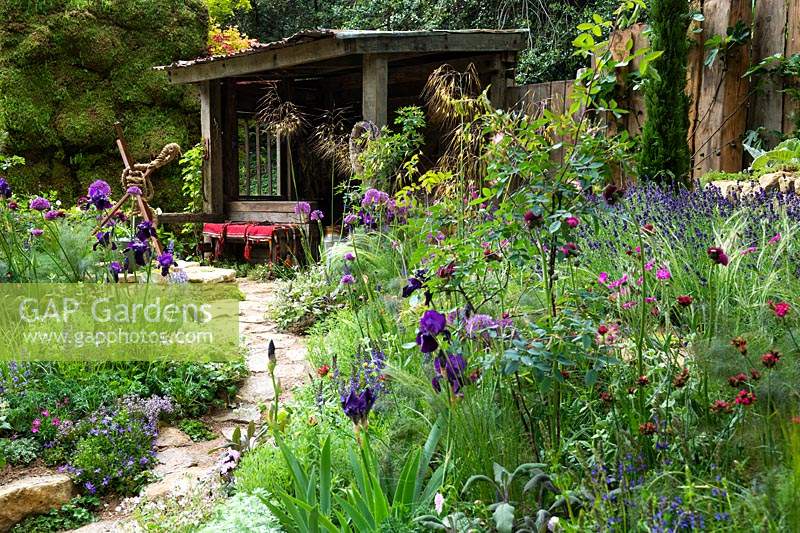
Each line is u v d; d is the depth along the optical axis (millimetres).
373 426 3240
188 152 11508
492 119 3350
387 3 16156
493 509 2389
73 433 3988
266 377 5234
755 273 3305
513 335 2789
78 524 3498
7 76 11789
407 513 2496
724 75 6477
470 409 2789
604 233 4078
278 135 11289
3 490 3492
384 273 5777
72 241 5848
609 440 2771
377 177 7195
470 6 14727
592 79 3043
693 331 3088
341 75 12188
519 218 2961
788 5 6152
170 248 6059
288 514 2709
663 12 6188
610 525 2105
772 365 2273
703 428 2602
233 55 10039
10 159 10445
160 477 3850
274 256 10250
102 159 12688
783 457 2137
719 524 1995
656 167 6234
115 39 12672
